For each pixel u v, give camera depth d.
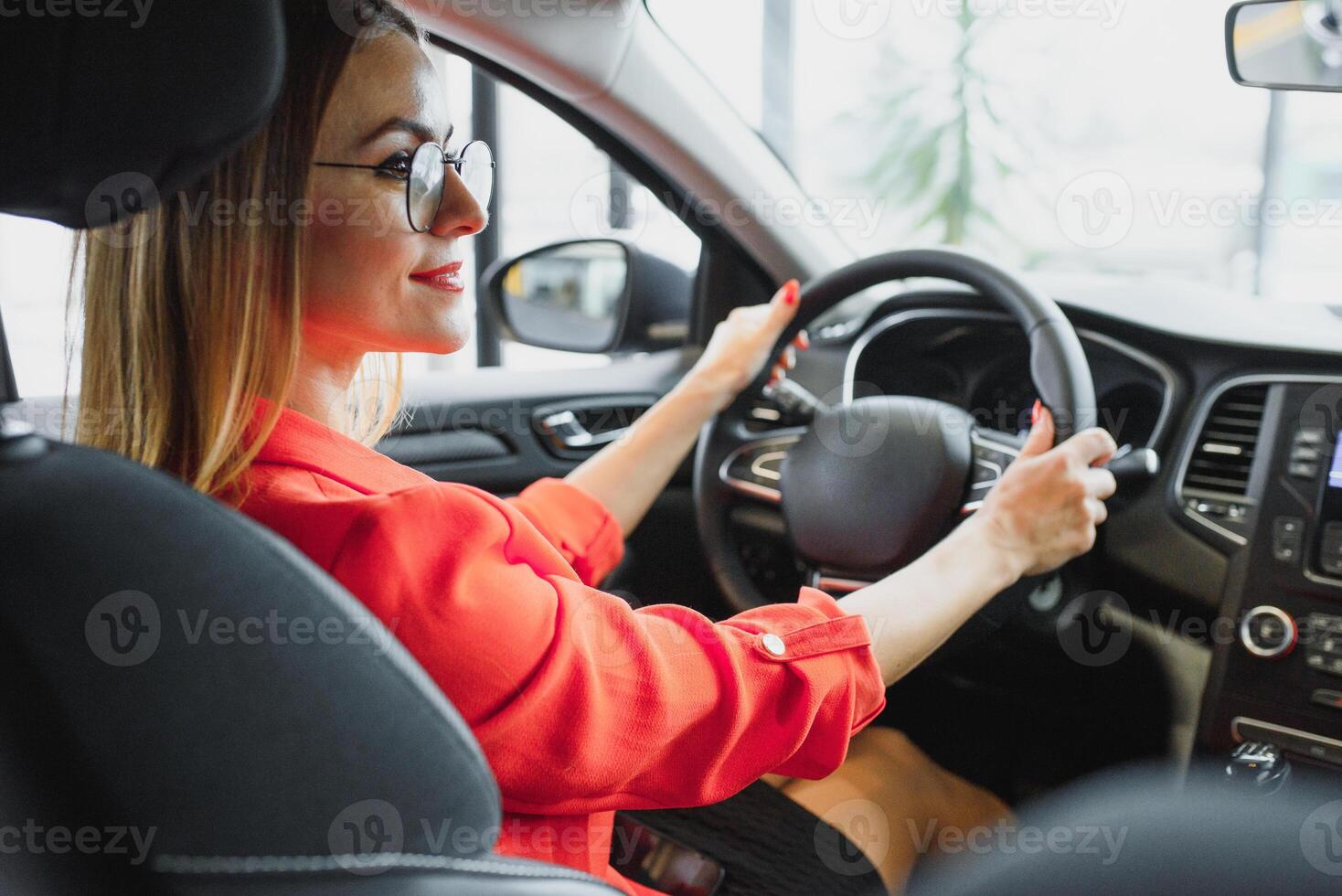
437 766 0.48
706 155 1.65
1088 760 1.45
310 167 0.64
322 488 0.65
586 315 1.77
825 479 1.22
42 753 0.40
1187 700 1.34
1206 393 1.29
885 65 4.94
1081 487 0.93
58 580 0.41
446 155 0.73
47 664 0.40
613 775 0.66
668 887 1.10
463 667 0.60
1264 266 4.29
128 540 0.43
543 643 0.62
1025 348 1.54
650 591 1.69
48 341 1.33
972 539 0.91
